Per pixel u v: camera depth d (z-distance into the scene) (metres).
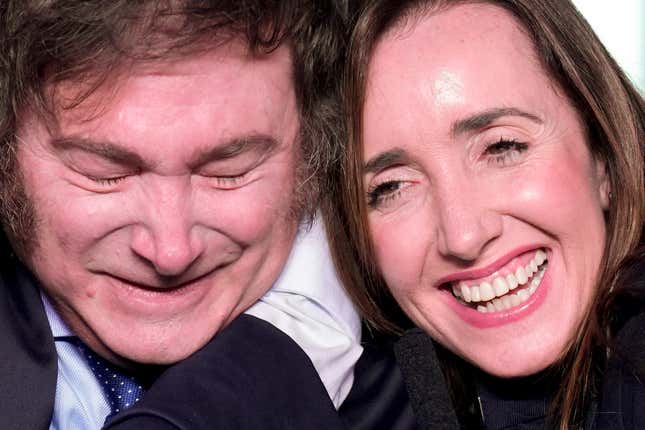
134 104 1.08
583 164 1.35
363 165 1.34
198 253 1.18
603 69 1.38
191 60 1.08
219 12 1.06
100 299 1.24
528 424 1.43
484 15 1.31
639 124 1.43
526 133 1.31
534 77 1.31
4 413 1.23
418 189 1.36
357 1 1.32
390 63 1.29
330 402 1.23
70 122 1.09
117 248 1.18
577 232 1.34
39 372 1.26
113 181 1.15
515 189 1.31
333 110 1.32
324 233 1.44
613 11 3.44
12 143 1.14
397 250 1.39
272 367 1.22
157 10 1.05
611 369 1.28
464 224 1.30
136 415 1.11
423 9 1.31
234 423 1.13
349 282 1.44
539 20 1.32
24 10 1.06
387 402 1.44
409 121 1.29
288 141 1.22
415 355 1.49
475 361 1.42
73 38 1.05
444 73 1.28
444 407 1.48
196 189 1.17
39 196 1.16
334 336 1.38
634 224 1.36
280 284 1.38
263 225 1.22
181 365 1.20
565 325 1.36
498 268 1.36
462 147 1.30
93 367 1.36
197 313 1.25
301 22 1.19
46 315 1.30
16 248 1.26
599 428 1.28
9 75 1.10
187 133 1.10
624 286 1.30
